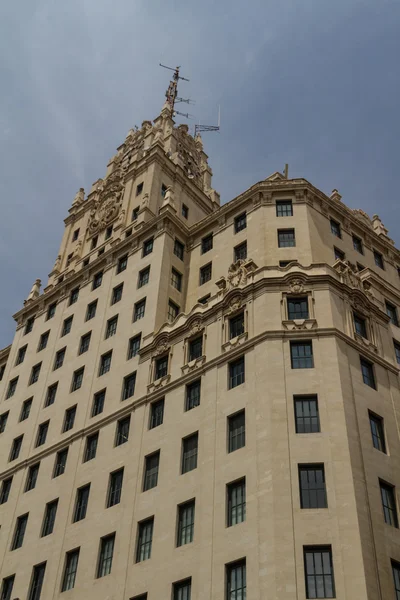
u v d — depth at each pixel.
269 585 31.75
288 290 44.09
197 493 38.25
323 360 40.25
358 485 34.91
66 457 49.06
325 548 32.81
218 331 45.09
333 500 34.25
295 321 42.38
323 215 53.25
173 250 56.06
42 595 42.19
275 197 53.28
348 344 41.94
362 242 55.66
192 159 75.12
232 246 52.75
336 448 36.12
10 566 46.03
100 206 69.69
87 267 61.66
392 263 57.66
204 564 35.09
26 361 60.88
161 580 36.50
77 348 55.91
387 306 51.78
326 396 38.50
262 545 33.28
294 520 33.62
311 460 35.84
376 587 31.55
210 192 69.88
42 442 52.47
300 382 39.25
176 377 45.28
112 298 56.75
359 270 53.12
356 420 38.06
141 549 39.16
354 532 32.91
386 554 33.34
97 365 52.44
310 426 37.50
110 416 47.75
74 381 53.91
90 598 39.34
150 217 60.94
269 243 49.72
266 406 38.31
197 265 55.12
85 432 48.72
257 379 40.09
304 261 48.12
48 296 64.19
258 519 34.31
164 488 40.25
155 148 66.50
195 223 63.94
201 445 40.12
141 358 48.94
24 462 51.97
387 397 41.69
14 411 57.44
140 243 58.16
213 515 36.47
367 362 42.72
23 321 65.69
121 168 72.44
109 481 44.25
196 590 34.59
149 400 45.88
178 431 42.25
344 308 44.12
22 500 49.47
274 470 35.47
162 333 48.59
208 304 47.41
